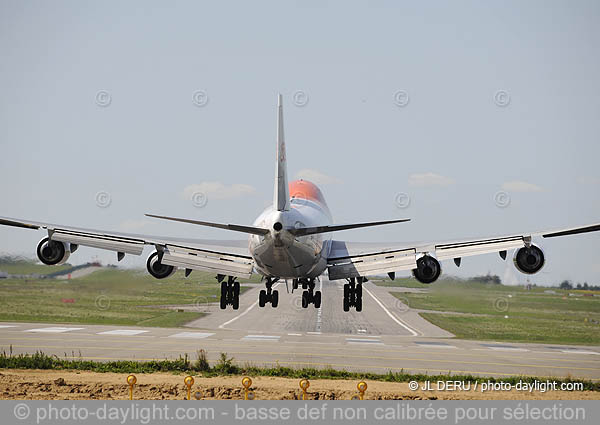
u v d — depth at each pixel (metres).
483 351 131.50
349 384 81.81
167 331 153.25
